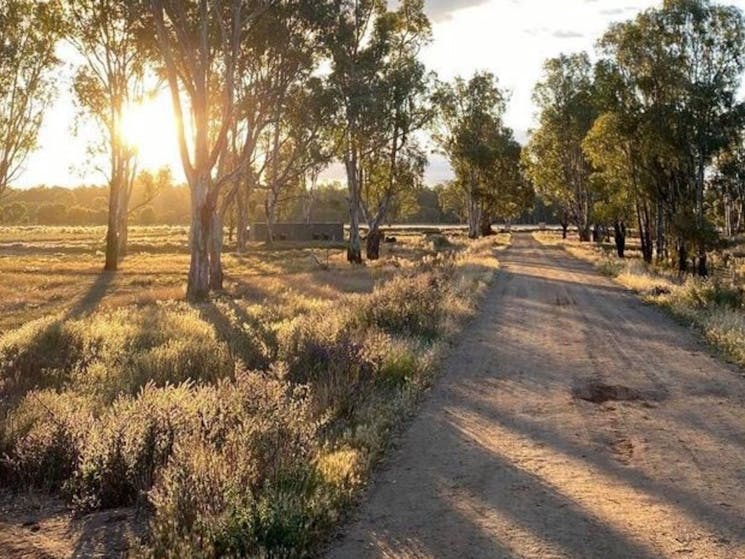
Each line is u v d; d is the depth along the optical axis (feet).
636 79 109.29
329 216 476.54
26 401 24.61
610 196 138.82
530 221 624.59
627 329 49.55
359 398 25.72
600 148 122.01
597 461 20.58
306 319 42.98
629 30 107.55
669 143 102.37
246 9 81.35
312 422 21.56
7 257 158.71
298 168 133.18
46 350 37.78
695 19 102.22
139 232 352.90
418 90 134.82
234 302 69.51
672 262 117.50
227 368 31.48
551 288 81.97
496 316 56.24
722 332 43.09
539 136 217.97
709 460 20.71
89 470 17.70
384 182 152.35
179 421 19.52
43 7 110.63
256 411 20.90
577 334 47.09
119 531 15.64
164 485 15.90
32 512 16.99
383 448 21.39
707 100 100.07
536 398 28.76
